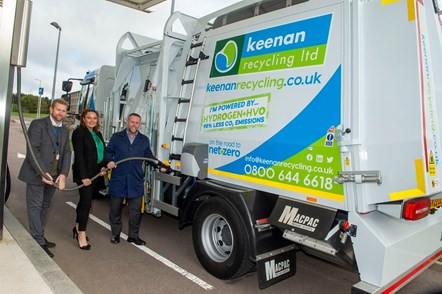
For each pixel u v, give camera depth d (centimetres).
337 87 303
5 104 392
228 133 401
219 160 411
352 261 304
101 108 802
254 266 373
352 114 291
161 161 498
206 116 436
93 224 595
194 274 417
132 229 509
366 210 286
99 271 413
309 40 331
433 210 324
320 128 312
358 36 294
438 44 306
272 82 358
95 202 745
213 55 439
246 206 359
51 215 633
